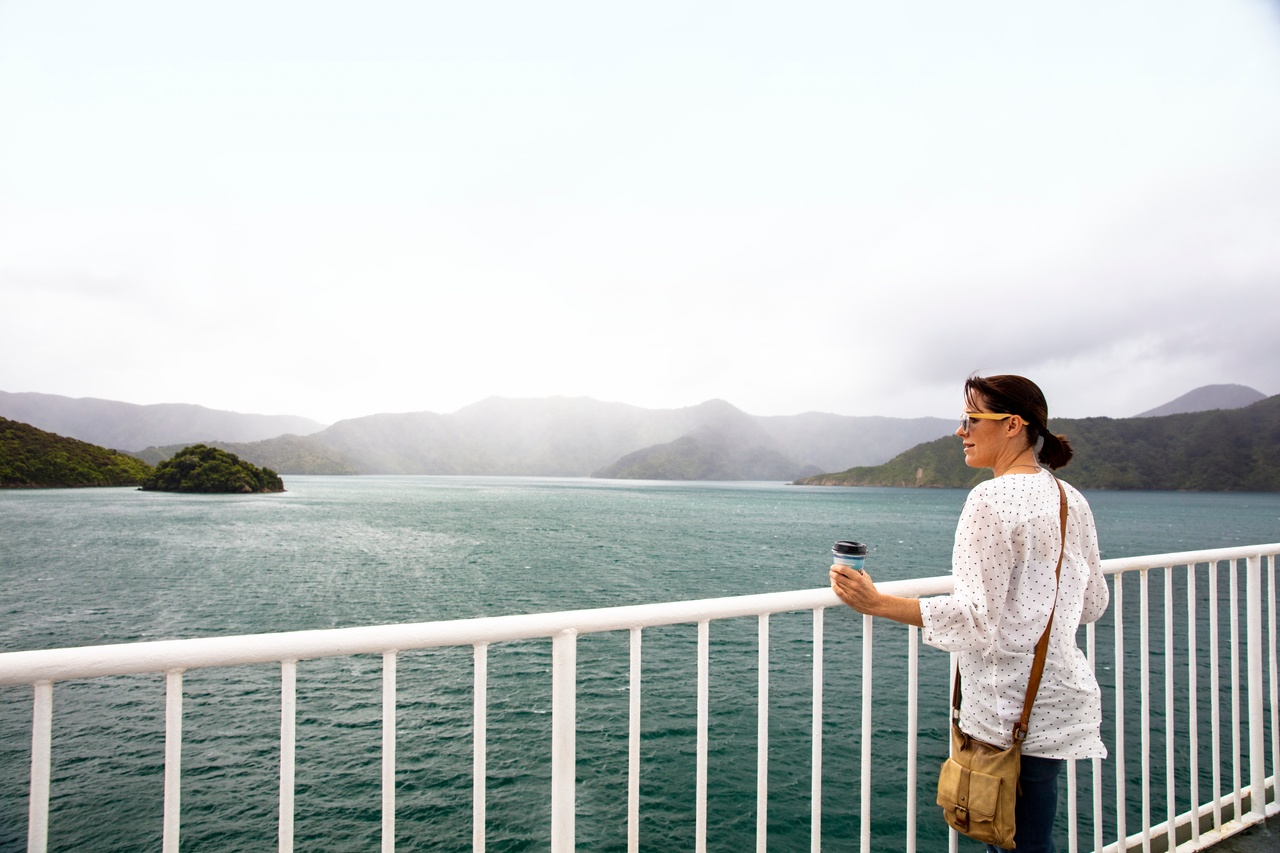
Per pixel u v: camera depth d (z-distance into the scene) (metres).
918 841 10.32
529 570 41.84
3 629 26.02
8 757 13.88
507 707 16.03
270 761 13.18
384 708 1.58
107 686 18.06
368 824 10.73
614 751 13.45
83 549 51.06
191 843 10.27
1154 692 16.48
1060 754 1.71
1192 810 3.16
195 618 27.92
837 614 26.88
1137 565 2.86
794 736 14.08
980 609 1.67
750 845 10.24
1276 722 3.36
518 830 10.59
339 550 51.84
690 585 36.34
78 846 10.45
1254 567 3.30
